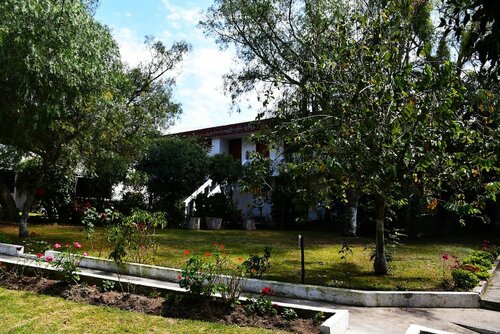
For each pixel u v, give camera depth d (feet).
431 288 23.54
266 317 16.49
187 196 64.69
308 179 26.12
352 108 23.39
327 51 27.99
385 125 22.20
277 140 26.12
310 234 55.21
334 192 26.02
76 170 47.47
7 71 28.63
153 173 62.34
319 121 24.03
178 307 17.22
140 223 27.37
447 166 24.29
